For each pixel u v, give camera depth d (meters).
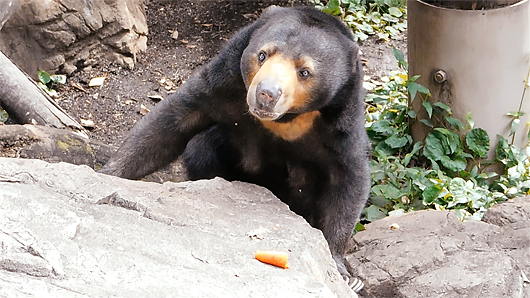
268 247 4.96
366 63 12.85
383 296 6.69
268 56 5.91
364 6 14.45
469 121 9.97
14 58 10.60
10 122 9.32
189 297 3.98
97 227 4.61
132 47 11.67
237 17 13.38
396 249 7.04
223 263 4.59
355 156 6.76
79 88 11.04
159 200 5.46
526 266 6.88
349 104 6.49
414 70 10.36
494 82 9.78
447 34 9.65
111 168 6.98
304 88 5.99
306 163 7.15
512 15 9.46
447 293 6.45
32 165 5.42
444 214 7.79
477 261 6.81
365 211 9.16
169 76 11.66
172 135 7.03
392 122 10.84
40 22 10.59
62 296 3.67
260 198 5.90
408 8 10.17
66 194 5.14
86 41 11.19
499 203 8.79
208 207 5.52
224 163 7.52
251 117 6.82
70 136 8.50
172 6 13.45
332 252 7.10
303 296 4.28
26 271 3.88
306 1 14.42
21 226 4.25
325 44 6.04
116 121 10.52
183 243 4.73
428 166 10.41
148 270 4.21
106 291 3.86
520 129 10.20
